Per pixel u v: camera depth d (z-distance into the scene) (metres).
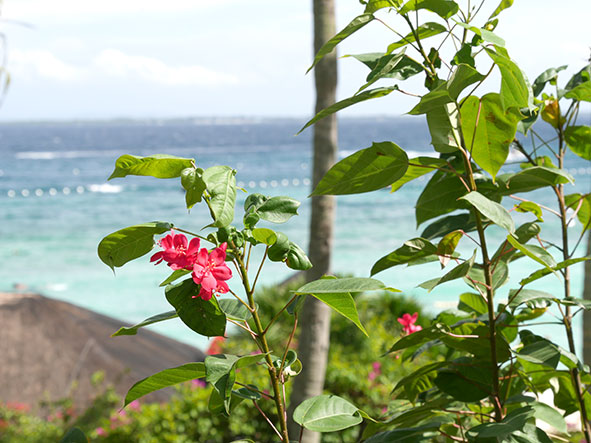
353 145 89.50
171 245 1.16
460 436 1.85
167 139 116.62
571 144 1.81
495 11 1.41
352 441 5.43
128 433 5.22
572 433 1.99
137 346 8.52
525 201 1.68
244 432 5.46
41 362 7.75
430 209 1.67
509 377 1.70
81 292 16.81
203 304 1.17
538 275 1.46
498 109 1.39
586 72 1.79
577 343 9.48
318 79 3.62
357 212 30.30
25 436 5.44
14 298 10.12
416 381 1.84
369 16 1.33
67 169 59.31
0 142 112.06
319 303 3.67
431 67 1.39
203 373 1.20
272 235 1.22
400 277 17.19
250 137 118.88
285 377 1.27
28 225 29.39
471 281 1.52
